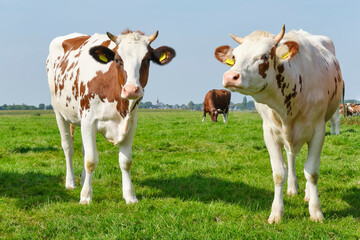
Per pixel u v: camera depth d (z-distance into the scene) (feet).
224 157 31.01
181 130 51.60
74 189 20.70
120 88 16.56
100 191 19.75
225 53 14.78
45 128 58.39
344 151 32.58
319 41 19.70
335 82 17.43
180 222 14.53
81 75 18.28
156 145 37.55
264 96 14.01
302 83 14.61
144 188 20.83
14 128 57.72
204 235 13.28
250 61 13.12
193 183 21.79
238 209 16.57
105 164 26.89
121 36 16.80
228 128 53.57
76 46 21.09
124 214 15.64
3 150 34.12
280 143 15.67
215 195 19.06
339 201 18.11
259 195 19.38
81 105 18.01
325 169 24.80
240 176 23.91
